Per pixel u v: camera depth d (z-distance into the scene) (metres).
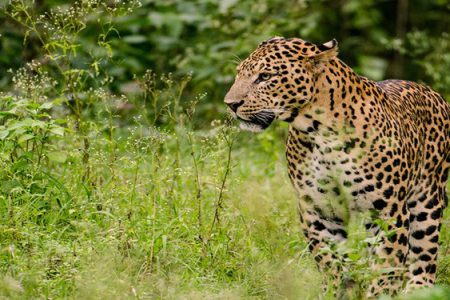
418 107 11.21
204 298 9.44
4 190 11.12
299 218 10.87
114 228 10.67
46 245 10.23
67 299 9.28
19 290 9.07
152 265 10.20
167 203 11.62
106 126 12.50
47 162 12.29
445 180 11.80
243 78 10.23
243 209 11.89
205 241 10.83
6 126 12.09
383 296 9.07
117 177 11.95
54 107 14.49
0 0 16.94
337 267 10.41
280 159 14.86
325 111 10.14
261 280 10.33
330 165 10.23
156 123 16.78
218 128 11.88
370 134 10.15
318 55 10.09
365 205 10.30
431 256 11.48
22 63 18.22
